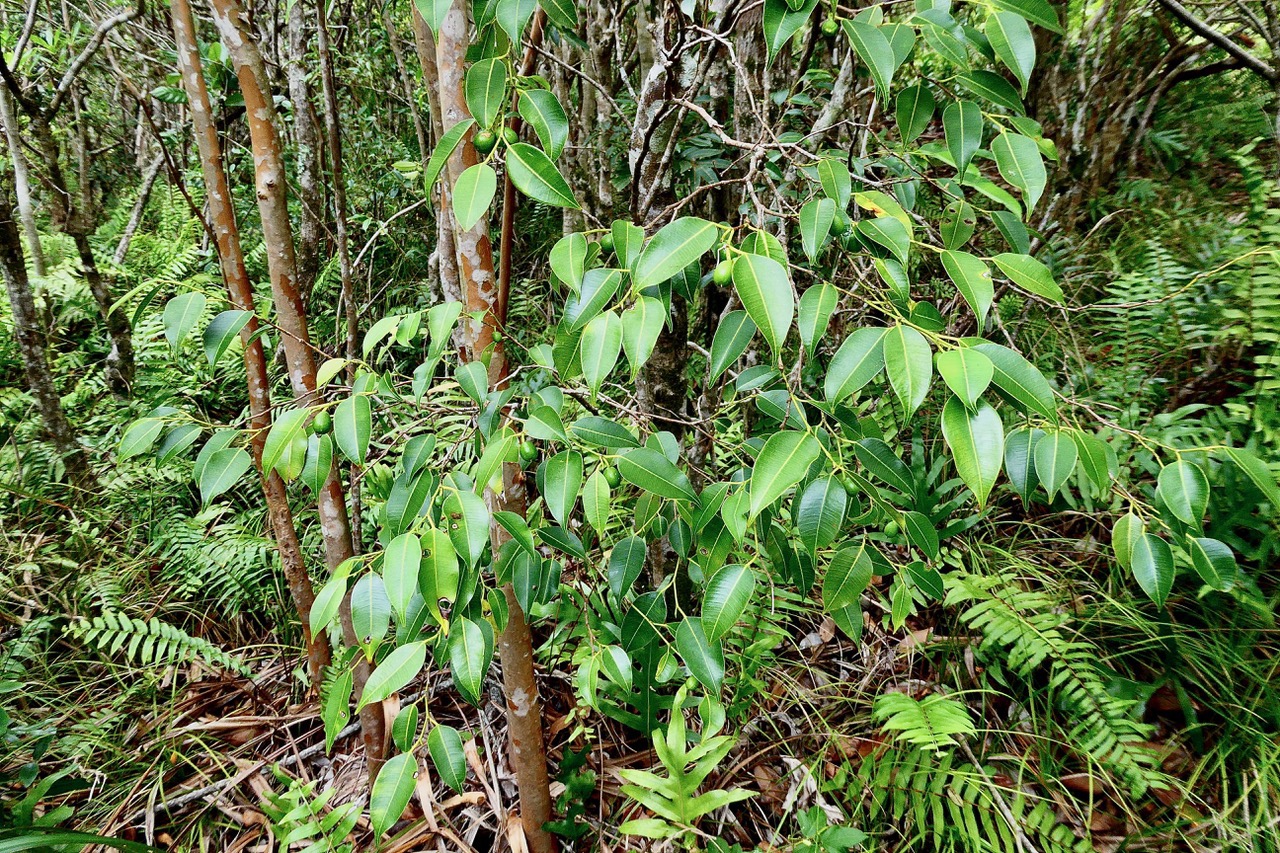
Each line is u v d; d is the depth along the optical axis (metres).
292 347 1.42
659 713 1.82
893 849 1.59
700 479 1.61
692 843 1.43
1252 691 1.64
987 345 0.69
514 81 0.78
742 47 1.60
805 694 1.86
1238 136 3.35
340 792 1.83
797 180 1.46
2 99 2.67
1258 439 1.76
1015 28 0.74
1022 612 1.79
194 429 1.02
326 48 1.90
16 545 2.54
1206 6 2.83
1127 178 3.10
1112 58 2.81
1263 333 1.88
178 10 1.28
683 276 1.05
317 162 2.44
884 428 2.13
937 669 1.89
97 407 3.11
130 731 2.05
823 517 0.81
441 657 1.03
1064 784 1.62
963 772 1.50
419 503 0.88
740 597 0.91
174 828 1.82
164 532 2.60
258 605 2.41
